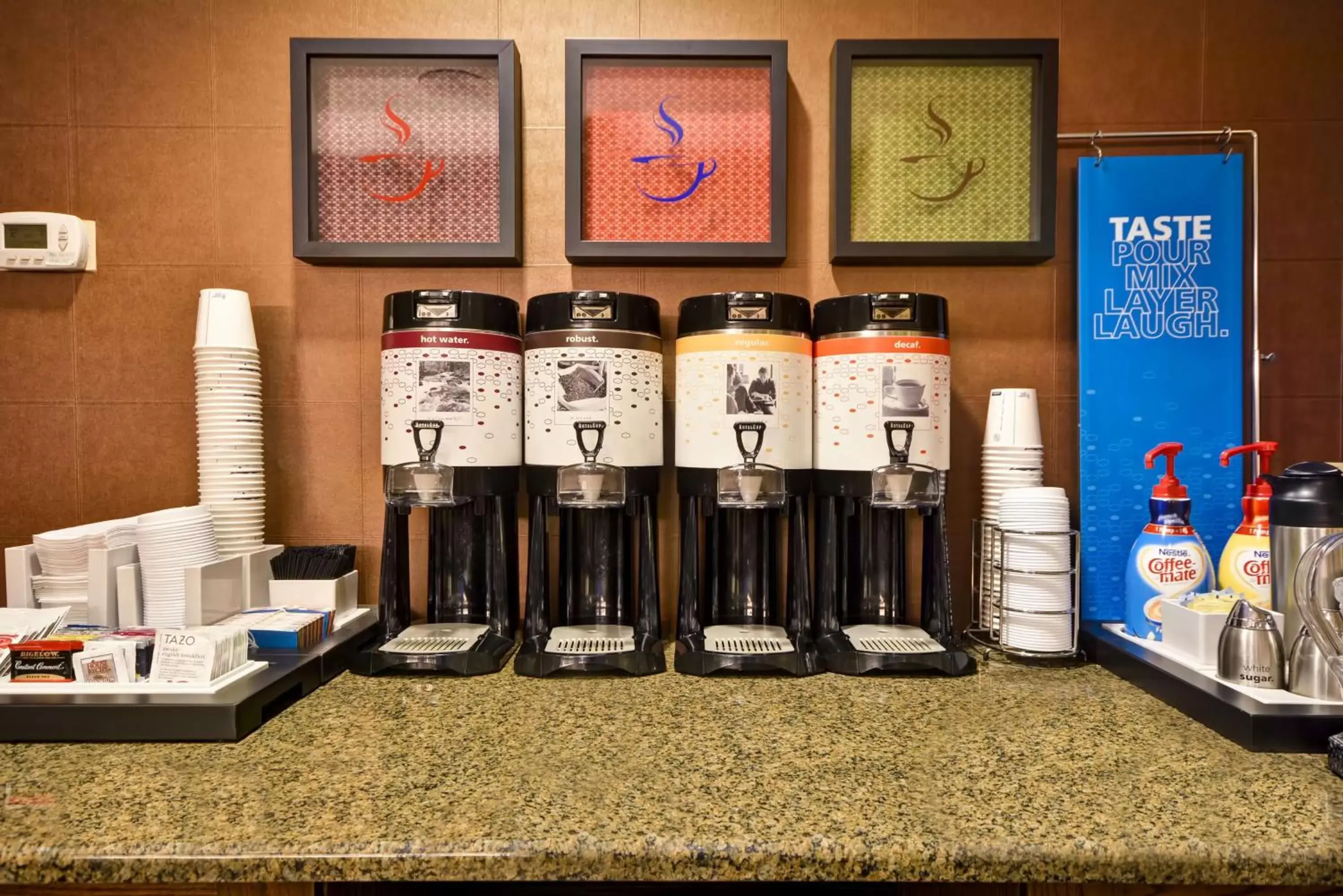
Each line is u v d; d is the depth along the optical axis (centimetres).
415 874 60
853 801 68
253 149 129
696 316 110
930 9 129
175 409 130
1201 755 78
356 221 126
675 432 124
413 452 109
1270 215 129
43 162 129
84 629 101
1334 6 128
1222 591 107
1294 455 129
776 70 124
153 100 129
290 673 92
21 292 129
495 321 111
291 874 60
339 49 124
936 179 126
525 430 116
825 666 106
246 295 123
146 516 110
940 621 111
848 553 120
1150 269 125
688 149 126
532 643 108
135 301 130
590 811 66
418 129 126
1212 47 128
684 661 104
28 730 80
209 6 128
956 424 131
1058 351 130
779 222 125
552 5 129
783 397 109
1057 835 62
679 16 129
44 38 128
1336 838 62
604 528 120
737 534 120
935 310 111
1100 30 129
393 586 112
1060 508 108
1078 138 128
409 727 85
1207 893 68
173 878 60
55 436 130
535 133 129
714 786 71
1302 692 83
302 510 130
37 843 61
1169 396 125
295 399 130
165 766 75
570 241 124
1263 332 129
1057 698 95
